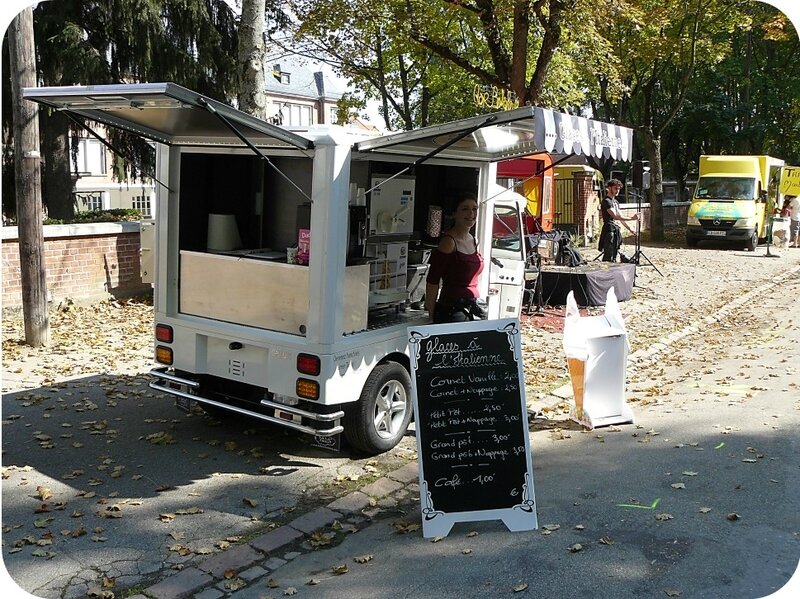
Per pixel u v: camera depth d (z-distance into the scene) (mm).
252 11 9406
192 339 5855
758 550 4195
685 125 34094
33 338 8477
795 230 24359
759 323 11891
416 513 4859
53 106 5039
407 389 5922
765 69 33188
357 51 16859
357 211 5359
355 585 3939
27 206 8266
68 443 5801
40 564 4043
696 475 5285
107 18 15023
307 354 5191
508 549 4293
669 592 3783
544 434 6359
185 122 5258
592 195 23500
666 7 19547
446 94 21250
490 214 6824
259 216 6215
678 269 17969
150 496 4949
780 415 6703
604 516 4668
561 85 15875
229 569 4074
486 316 6199
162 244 5977
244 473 5383
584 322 6543
